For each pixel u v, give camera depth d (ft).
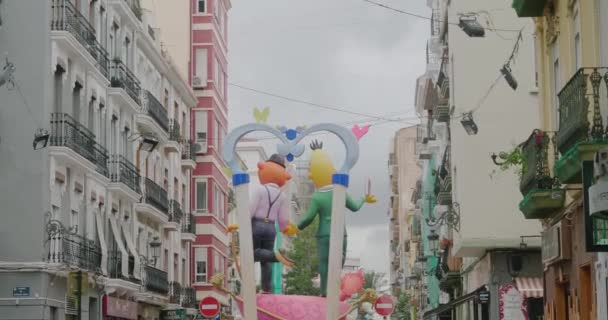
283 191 75.51
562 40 70.49
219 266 206.28
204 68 200.64
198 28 201.57
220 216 209.77
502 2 113.80
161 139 162.81
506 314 104.42
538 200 72.02
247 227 70.08
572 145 59.00
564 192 70.95
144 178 148.25
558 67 74.28
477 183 112.47
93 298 120.06
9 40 104.27
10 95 103.60
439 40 157.17
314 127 74.02
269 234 73.82
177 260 176.65
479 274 125.08
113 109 133.18
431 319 206.08
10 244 102.47
